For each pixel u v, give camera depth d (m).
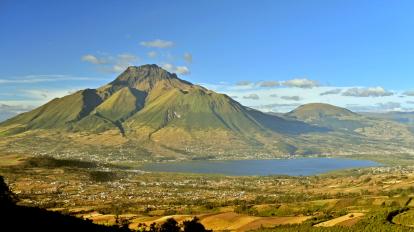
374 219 188.50
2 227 154.50
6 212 170.25
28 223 166.00
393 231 169.12
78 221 192.62
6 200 181.25
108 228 196.75
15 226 159.88
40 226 166.12
